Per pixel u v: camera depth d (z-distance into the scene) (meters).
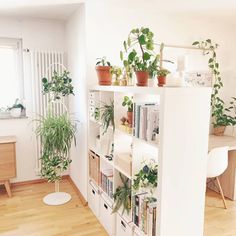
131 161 1.96
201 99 1.65
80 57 2.89
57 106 3.47
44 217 2.69
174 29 3.07
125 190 2.22
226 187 3.17
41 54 3.35
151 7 2.74
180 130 1.61
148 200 1.83
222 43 3.42
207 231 2.45
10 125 3.37
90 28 2.66
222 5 2.67
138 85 1.92
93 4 2.64
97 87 2.48
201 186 1.75
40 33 3.40
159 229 1.66
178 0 2.53
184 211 1.72
